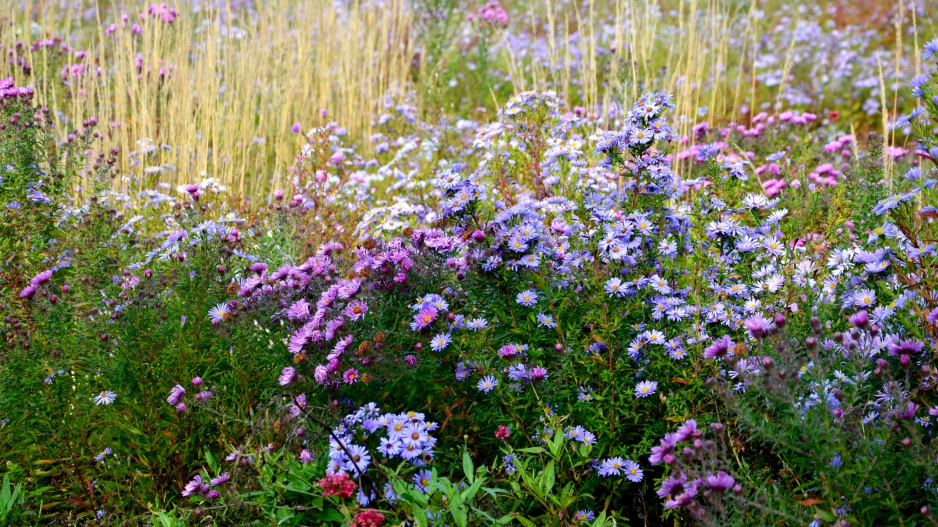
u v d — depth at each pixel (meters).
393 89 7.47
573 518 2.53
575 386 2.91
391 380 2.86
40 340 3.23
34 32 8.74
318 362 2.91
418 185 5.38
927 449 2.08
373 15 7.92
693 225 3.27
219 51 6.84
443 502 2.40
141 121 6.02
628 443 2.88
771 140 5.95
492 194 4.13
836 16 11.38
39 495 2.92
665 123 3.25
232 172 5.83
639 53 6.50
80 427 3.01
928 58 2.68
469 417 2.88
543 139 4.38
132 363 3.09
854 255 2.81
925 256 2.60
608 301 2.99
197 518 2.70
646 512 2.68
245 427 2.97
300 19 7.63
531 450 2.60
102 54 6.09
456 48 9.21
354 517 2.36
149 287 3.32
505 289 3.09
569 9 12.03
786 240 3.22
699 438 2.20
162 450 2.92
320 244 4.44
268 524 2.52
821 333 2.49
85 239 3.77
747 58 9.80
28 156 4.24
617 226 3.16
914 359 2.44
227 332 3.22
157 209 4.79
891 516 2.05
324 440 2.67
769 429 2.22
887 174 3.91
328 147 5.73
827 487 2.11
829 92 8.48
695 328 2.77
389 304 3.00
